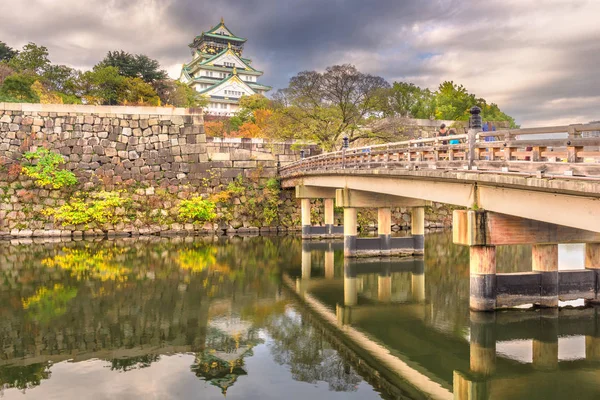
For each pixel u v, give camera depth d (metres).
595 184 9.14
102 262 25.88
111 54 65.50
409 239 27.83
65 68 60.62
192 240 35.81
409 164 17.62
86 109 40.12
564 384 10.38
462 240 14.71
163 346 12.86
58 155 38.22
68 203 38.12
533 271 15.55
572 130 10.09
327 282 21.47
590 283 15.65
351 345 13.06
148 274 22.84
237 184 42.44
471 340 13.29
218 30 110.06
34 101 48.53
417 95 65.44
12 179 37.25
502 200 13.37
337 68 43.38
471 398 9.66
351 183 25.77
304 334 14.03
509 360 11.85
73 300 17.75
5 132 38.09
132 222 38.84
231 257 28.16
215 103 95.56
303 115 42.72
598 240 15.00
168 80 69.38
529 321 14.44
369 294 19.20
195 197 40.50
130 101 58.25
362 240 27.34
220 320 15.42
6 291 19.11
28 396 9.64
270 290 19.86
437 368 11.38
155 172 40.84
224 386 10.23
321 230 36.91
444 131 18.72
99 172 39.44
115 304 17.27
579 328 13.92
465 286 20.59
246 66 107.50
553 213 11.44
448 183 16.14
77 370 11.10
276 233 41.16
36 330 14.14
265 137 47.03
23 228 36.59
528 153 11.95
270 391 9.98
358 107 43.44
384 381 10.59
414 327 14.69
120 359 11.87
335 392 9.95
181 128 42.00
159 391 9.93
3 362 11.60
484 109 70.06
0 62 56.72
